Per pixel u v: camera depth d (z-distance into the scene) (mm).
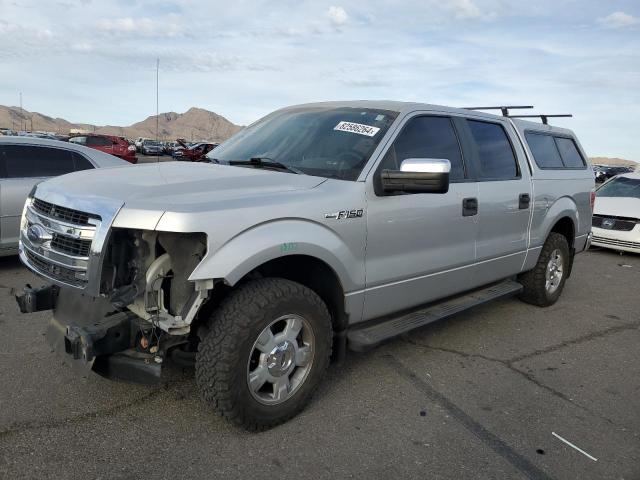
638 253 9906
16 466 2801
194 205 2861
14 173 6883
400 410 3588
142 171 3570
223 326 2986
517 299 6496
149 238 2941
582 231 6547
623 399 3926
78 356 2986
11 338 4488
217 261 2844
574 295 6926
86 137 31250
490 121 5109
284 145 4137
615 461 3117
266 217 3064
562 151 6281
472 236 4578
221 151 4484
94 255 2875
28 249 3441
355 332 3807
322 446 3117
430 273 4223
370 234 3641
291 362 3281
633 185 11039
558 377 4273
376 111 4215
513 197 5047
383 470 2924
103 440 3074
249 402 3082
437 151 4328
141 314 2998
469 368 4352
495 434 3348
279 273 3600
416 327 4059
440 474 2916
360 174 3645
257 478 2803
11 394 3551
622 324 5738
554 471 2992
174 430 3211
